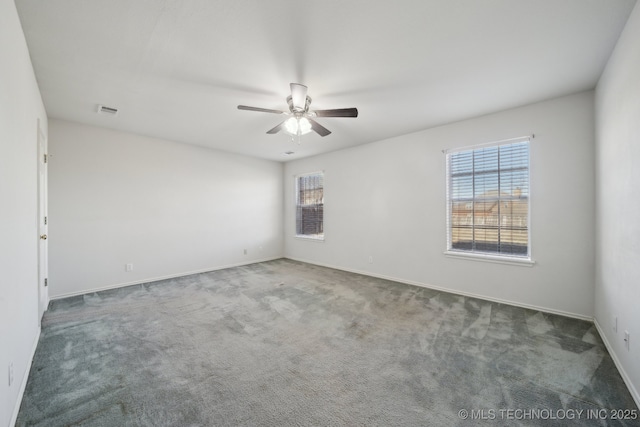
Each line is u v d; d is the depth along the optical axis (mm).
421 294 3754
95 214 3891
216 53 2121
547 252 3068
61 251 3604
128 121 3650
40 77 2461
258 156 5859
